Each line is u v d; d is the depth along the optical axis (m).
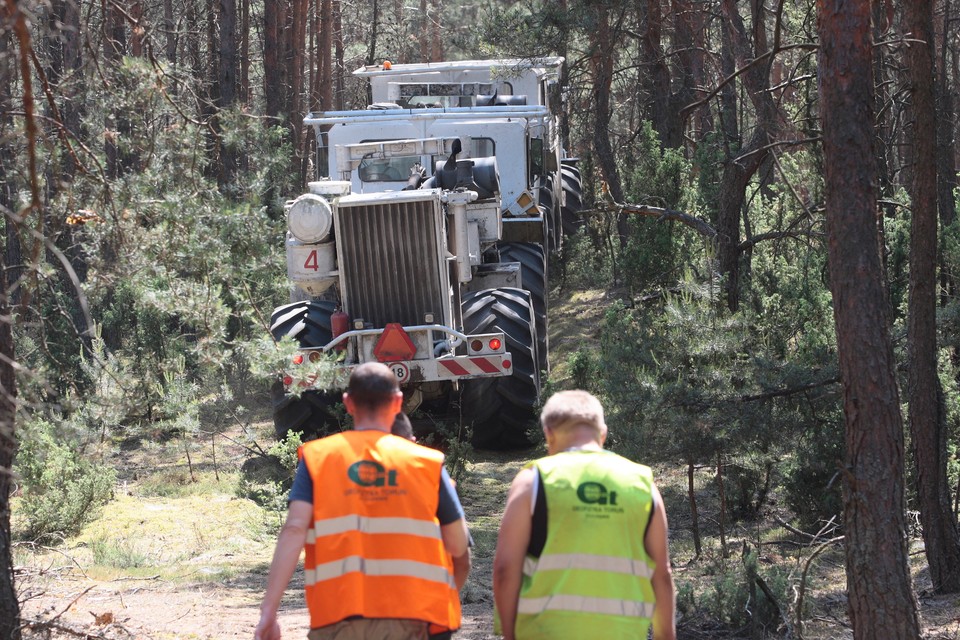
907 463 17.73
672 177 30.73
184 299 10.42
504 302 23.97
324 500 7.25
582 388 21.09
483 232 24.42
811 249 23.12
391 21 86.75
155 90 10.59
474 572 17.48
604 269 42.31
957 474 17.47
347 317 21.55
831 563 17.23
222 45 46.34
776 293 21.72
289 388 11.13
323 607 7.12
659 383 17.91
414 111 28.19
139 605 14.47
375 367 7.72
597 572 6.85
